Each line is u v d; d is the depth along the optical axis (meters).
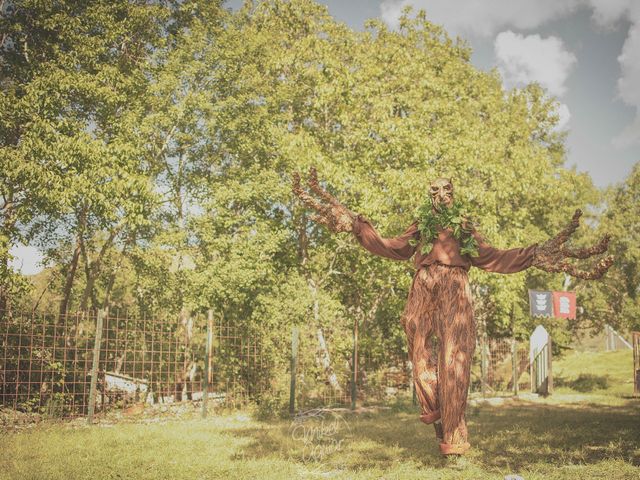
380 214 17.91
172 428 11.02
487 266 6.11
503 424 11.18
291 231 21.80
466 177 19.05
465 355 5.85
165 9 19.25
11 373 13.60
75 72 16.42
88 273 19.12
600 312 38.91
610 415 12.93
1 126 15.48
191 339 18.53
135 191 16.30
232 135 19.92
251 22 23.48
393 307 21.22
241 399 14.72
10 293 13.61
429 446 8.70
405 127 18.53
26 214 14.99
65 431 10.45
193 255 19.70
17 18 17.20
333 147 21.61
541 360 19.81
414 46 23.78
